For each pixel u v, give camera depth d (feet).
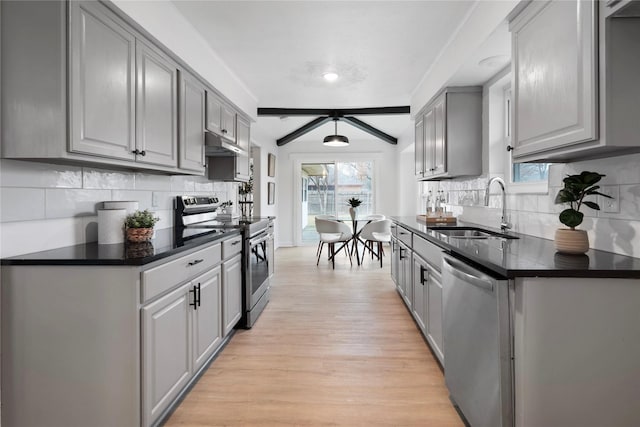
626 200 5.05
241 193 16.42
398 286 12.50
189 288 6.52
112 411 4.87
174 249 5.79
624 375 4.15
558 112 4.86
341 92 14.24
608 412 4.17
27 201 5.26
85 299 4.84
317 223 19.02
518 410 4.28
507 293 4.35
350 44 9.74
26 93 4.74
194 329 6.73
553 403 4.19
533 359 4.20
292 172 26.05
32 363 4.88
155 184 8.90
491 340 4.54
